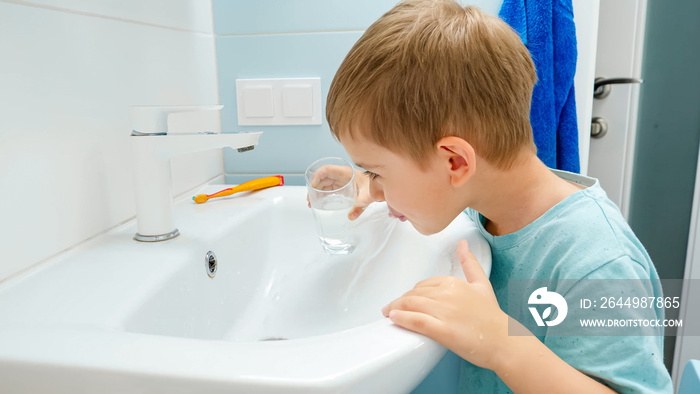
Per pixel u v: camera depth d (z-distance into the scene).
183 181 0.84
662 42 1.17
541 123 0.90
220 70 0.98
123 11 0.67
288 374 0.31
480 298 0.45
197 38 0.90
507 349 0.44
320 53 0.95
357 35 0.94
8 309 0.44
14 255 0.50
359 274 0.72
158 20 0.76
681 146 1.21
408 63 0.52
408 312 0.39
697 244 1.21
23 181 0.51
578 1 0.95
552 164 0.92
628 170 1.22
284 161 1.00
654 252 1.28
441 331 0.39
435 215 0.59
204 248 0.63
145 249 0.60
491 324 0.43
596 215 0.56
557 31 0.90
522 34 0.89
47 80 0.54
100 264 0.55
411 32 0.52
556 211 0.59
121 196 0.68
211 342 0.36
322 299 0.71
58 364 0.34
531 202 0.61
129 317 0.44
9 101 0.49
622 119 1.18
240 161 1.01
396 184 0.58
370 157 0.57
